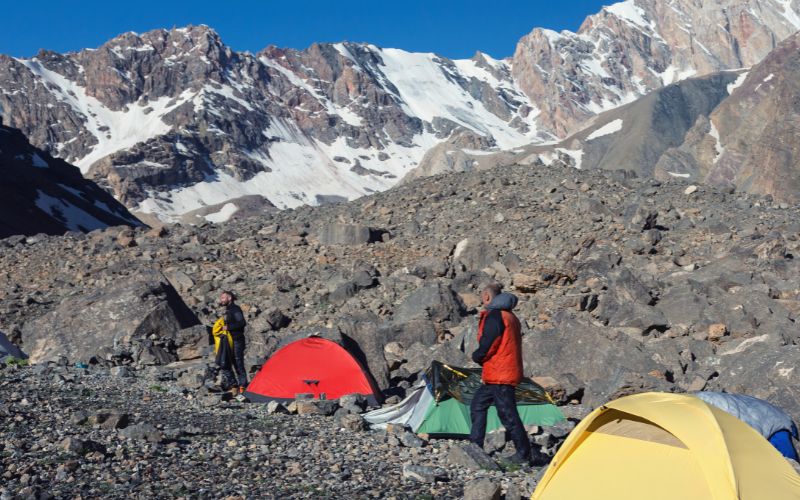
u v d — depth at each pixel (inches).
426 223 1355.8
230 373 587.8
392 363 633.6
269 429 458.0
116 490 319.3
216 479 345.4
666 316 761.0
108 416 423.5
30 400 471.5
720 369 573.0
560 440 445.7
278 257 1184.2
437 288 821.9
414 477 362.0
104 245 1270.9
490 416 458.9
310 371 547.2
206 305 919.0
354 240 1246.3
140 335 725.3
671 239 1171.3
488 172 1749.5
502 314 403.2
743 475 268.8
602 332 628.1
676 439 289.0
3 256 1221.7
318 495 331.6
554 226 1254.3
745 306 742.5
